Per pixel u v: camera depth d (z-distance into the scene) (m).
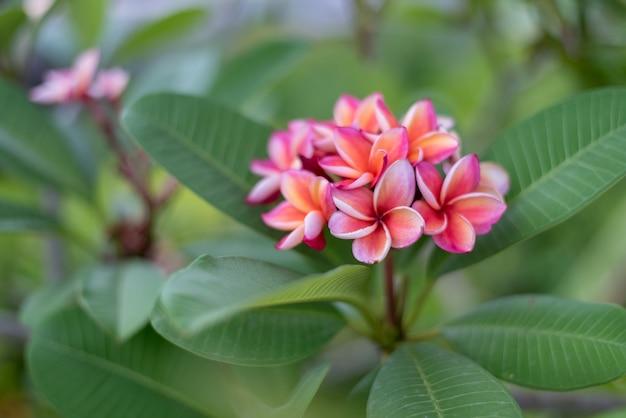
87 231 1.45
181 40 1.69
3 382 1.37
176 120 1.03
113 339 1.00
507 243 0.97
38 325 1.01
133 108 1.03
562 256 1.74
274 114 1.50
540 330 0.94
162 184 1.38
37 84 1.47
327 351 1.35
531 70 1.50
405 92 1.78
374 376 0.99
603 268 1.55
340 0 1.97
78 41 1.41
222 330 0.92
